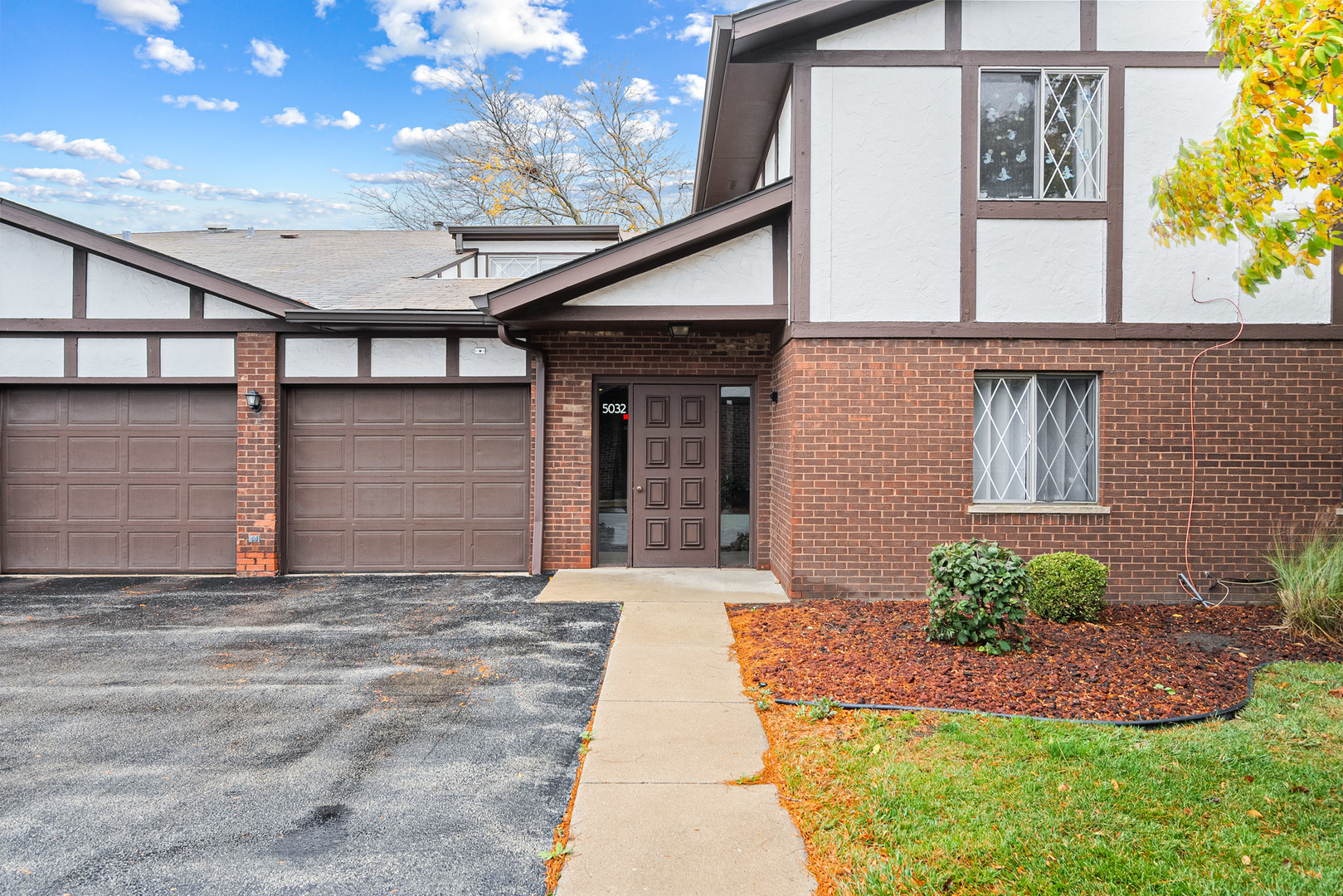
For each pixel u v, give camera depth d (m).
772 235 7.92
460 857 3.15
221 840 3.28
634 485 9.36
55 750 4.20
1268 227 4.43
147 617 7.10
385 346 9.16
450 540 9.30
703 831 3.26
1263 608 7.27
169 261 8.73
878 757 3.88
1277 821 3.25
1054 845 3.04
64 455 9.20
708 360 9.26
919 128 7.48
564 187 24.62
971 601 5.58
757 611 7.19
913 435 7.55
